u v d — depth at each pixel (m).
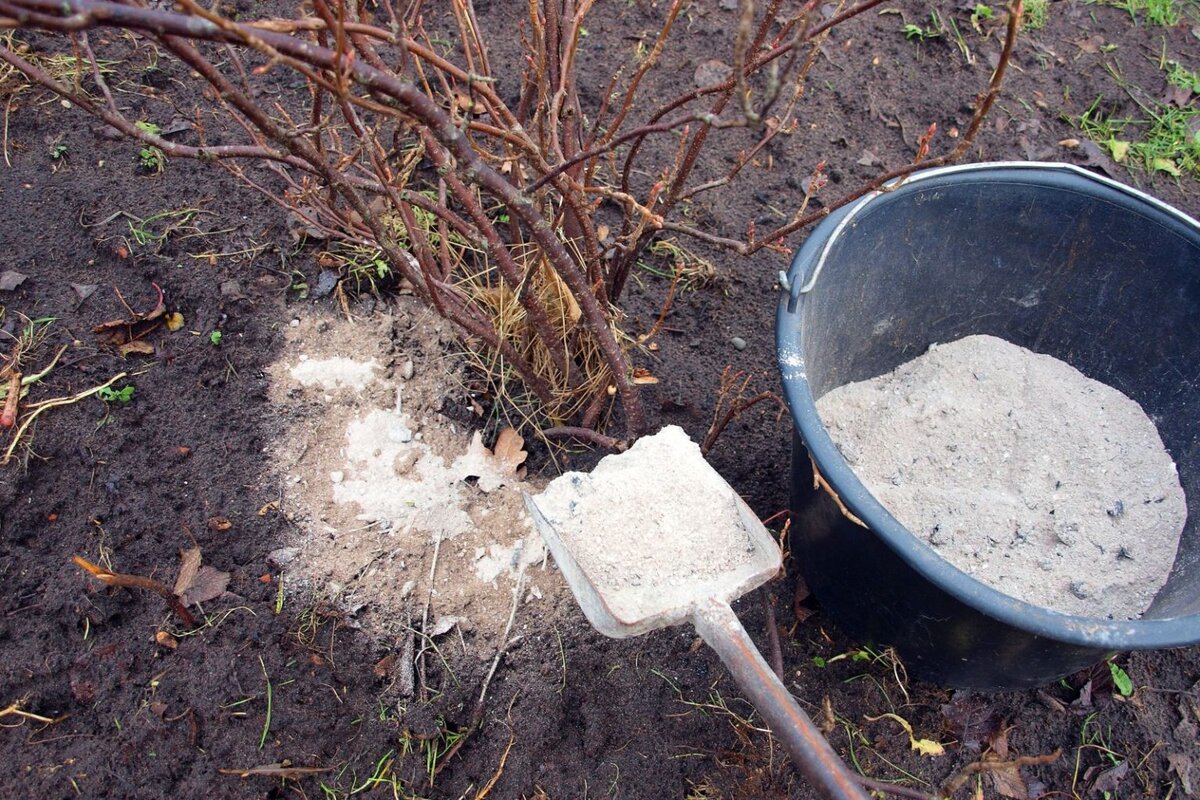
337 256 2.37
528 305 1.92
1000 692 1.92
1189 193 2.94
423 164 2.57
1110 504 2.04
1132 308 2.15
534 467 2.19
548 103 1.94
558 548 1.62
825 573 1.87
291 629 1.88
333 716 1.80
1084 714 1.97
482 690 1.88
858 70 3.12
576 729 1.88
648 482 1.75
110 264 2.29
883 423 2.20
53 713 1.73
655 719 1.89
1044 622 1.40
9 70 2.52
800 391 1.64
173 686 1.77
